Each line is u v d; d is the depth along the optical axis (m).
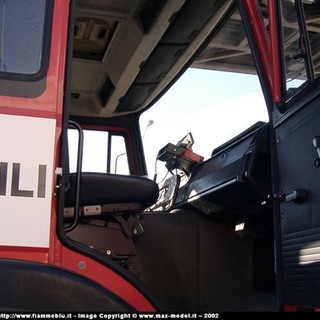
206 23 3.40
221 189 3.13
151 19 3.38
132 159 4.63
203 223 3.47
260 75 2.75
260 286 3.36
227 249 3.46
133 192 2.67
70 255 2.17
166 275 3.32
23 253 2.09
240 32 3.58
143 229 3.15
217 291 3.38
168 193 3.85
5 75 2.19
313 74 2.42
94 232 2.76
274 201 2.61
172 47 3.64
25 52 2.24
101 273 2.20
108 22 3.57
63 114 2.21
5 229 2.06
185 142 3.93
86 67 4.07
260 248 3.39
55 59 2.25
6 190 2.08
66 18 2.32
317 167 2.27
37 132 2.15
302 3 2.46
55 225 2.14
